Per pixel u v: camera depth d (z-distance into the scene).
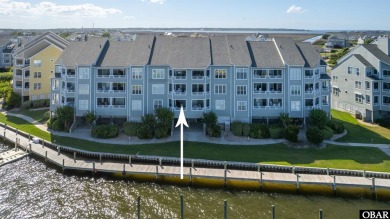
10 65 138.38
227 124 63.09
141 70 63.66
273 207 34.94
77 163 49.06
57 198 41.03
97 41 69.44
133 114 64.44
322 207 39.16
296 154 52.69
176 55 64.75
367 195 41.88
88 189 43.47
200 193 42.41
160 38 70.88
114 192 42.72
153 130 60.47
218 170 46.44
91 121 62.84
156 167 45.91
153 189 43.56
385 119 69.06
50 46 87.19
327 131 59.41
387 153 53.12
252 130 60.34
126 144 57.03
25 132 63.03
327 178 43.78
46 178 46.53
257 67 63.22
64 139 59.03
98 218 36.75
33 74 85.38
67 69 65.50
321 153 53.19
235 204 39.69
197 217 36.72
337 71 81.69
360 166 47.59
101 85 64.56
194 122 64.88
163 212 37.84
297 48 67.50
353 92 75.56
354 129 65.81
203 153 52.50
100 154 50.81
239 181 44.56
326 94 66.69
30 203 39.81
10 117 75.69
